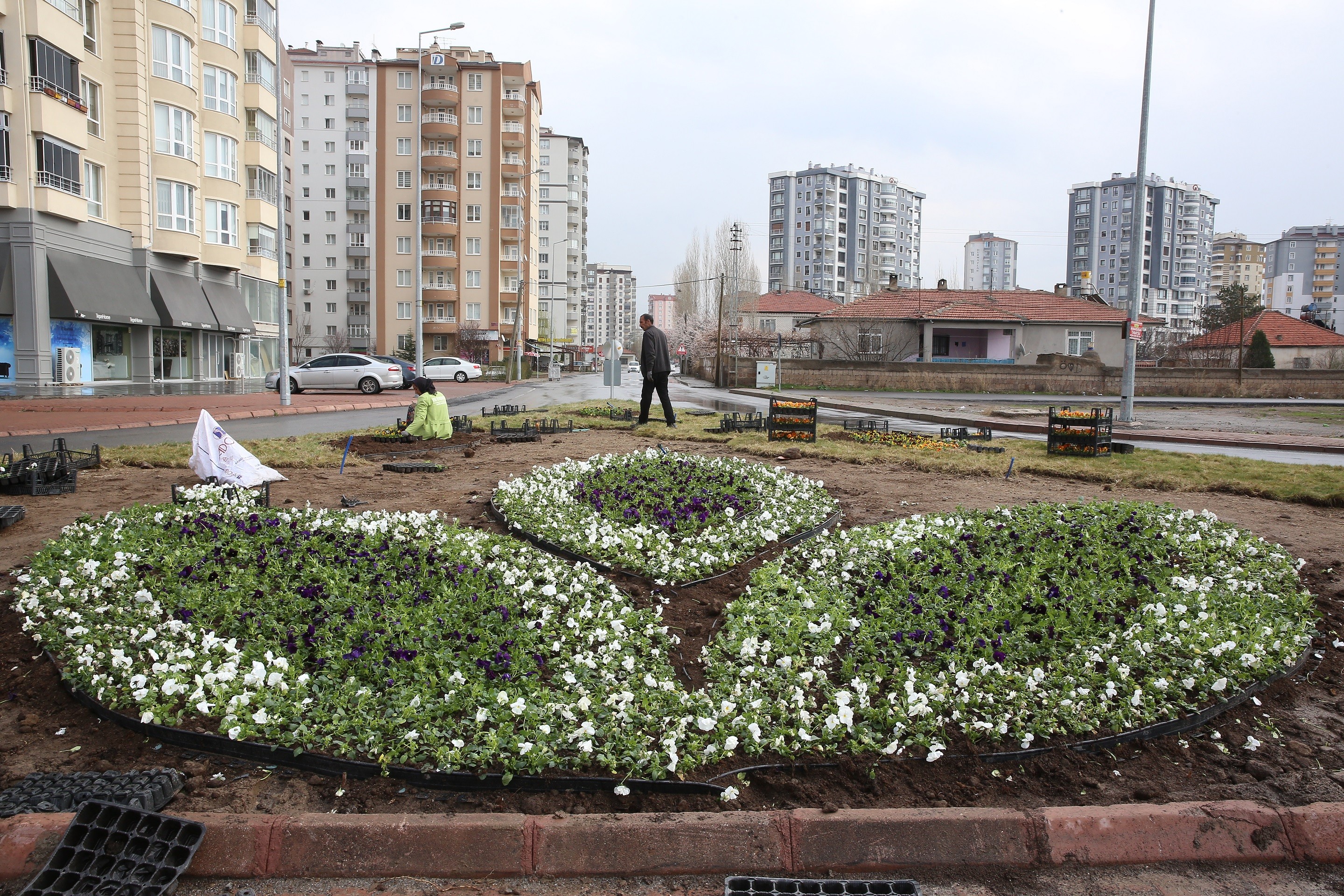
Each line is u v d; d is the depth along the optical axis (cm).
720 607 530
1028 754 368
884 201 14262
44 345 2925
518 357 5862
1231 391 4566
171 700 374
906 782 348
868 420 1708
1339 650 500
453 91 7181
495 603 479
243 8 4062
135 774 334
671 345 8994
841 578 560
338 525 628
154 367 3575
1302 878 311
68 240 3031
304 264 8138
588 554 610
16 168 2830
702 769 347
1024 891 302
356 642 428
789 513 746
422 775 336
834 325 5516
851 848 313
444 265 7250
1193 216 13812
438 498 859
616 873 307
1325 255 16350
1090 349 5434
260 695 372
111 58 3288
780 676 414
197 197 3688
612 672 412
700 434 1513
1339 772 366
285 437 1423
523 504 741
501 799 331
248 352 4356
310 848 306
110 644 421
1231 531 700
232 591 484
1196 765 371
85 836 302
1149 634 458
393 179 7269
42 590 490
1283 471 1112
